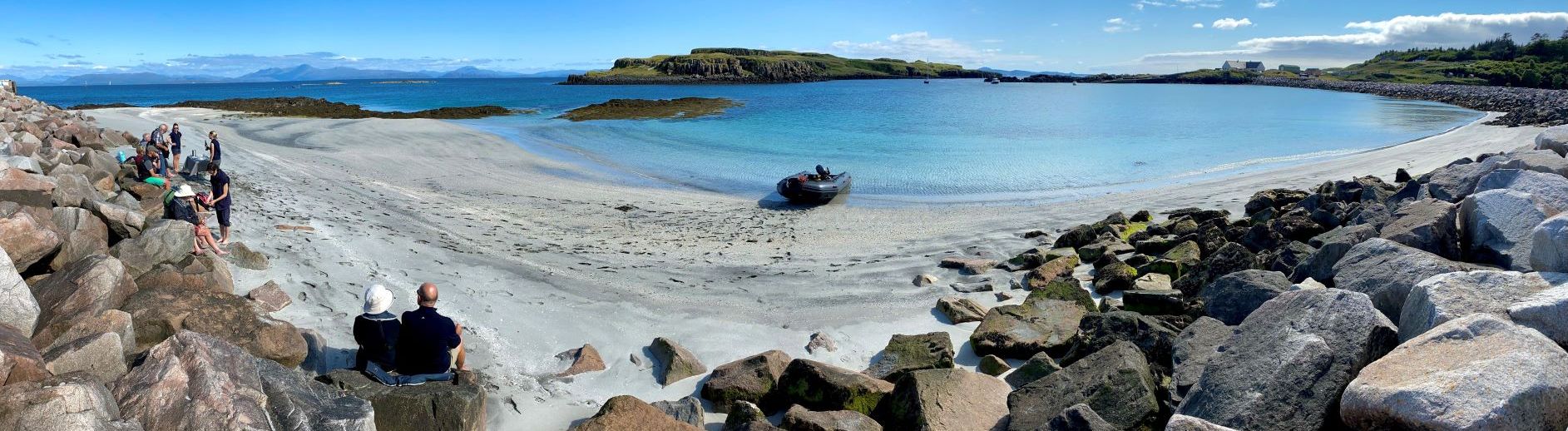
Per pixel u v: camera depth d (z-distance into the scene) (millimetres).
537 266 12617
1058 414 6125
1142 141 40281
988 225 17688
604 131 44000
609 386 7852
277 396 5293
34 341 6055
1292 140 40688
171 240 9117
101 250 8828
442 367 6785
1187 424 5016
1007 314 9328
